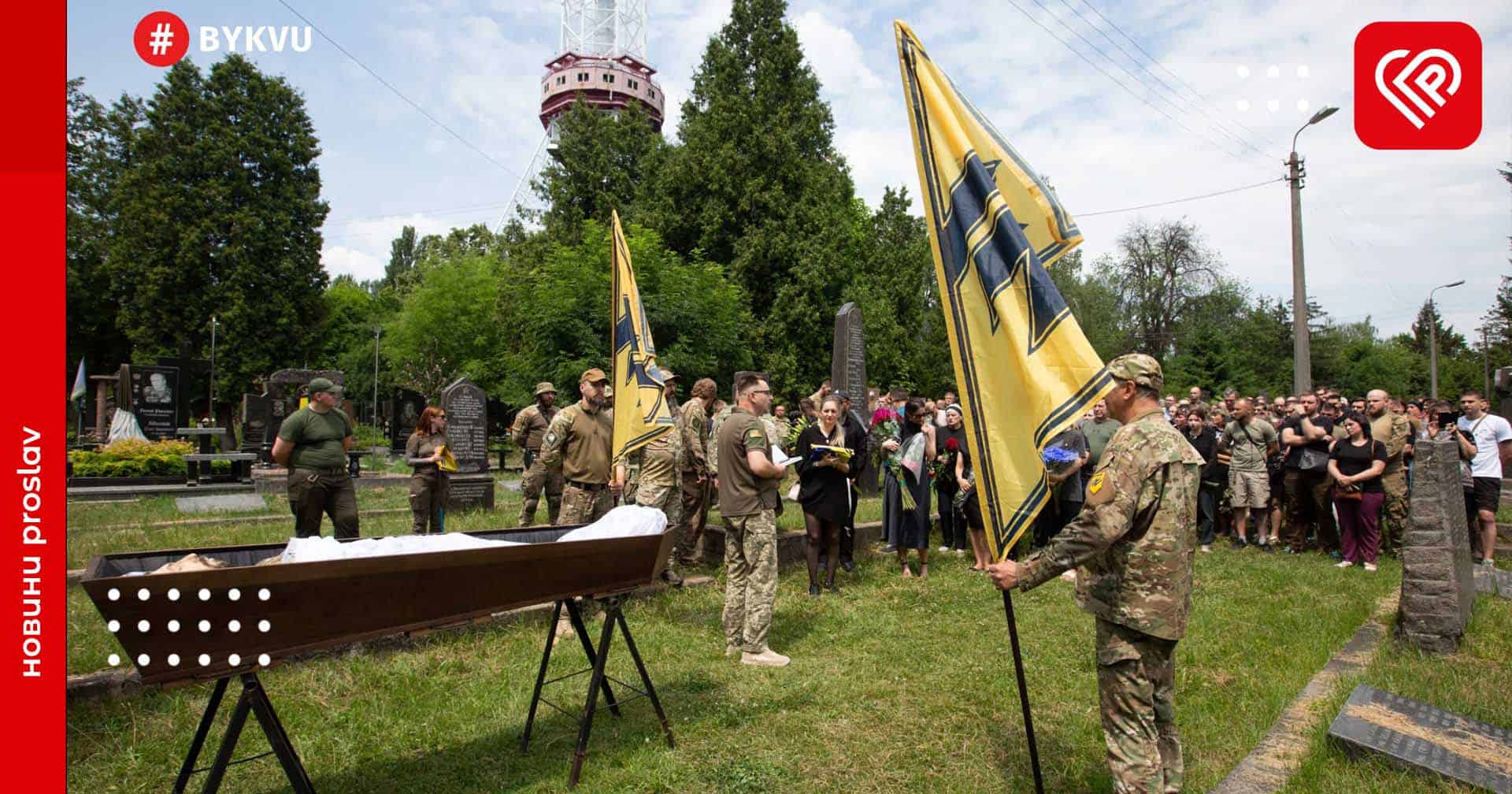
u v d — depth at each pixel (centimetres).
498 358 3694
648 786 362
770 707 455
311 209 3359
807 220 2811
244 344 3131
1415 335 5766
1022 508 322
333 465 659
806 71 3064
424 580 308
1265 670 523
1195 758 390
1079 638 594
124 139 3578
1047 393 318
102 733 403
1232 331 4622
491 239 5828
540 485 881
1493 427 883
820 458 721
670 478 723
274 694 459
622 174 3219
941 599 710
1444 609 551
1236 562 908
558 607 396
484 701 456
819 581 773
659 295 2355
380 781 367
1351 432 865
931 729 429
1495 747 370
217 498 1352
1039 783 338
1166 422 304
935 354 3925
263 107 3291
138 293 3111
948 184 351
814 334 2742
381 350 4441
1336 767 366
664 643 567
